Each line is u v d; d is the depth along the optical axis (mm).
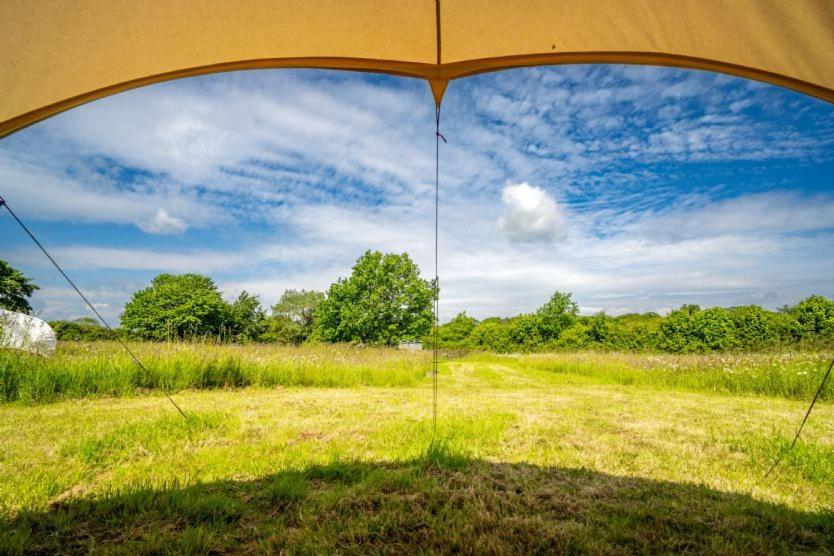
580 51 2506
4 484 2650
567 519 2336
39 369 6203
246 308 39969
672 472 3127
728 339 19328
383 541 2059
